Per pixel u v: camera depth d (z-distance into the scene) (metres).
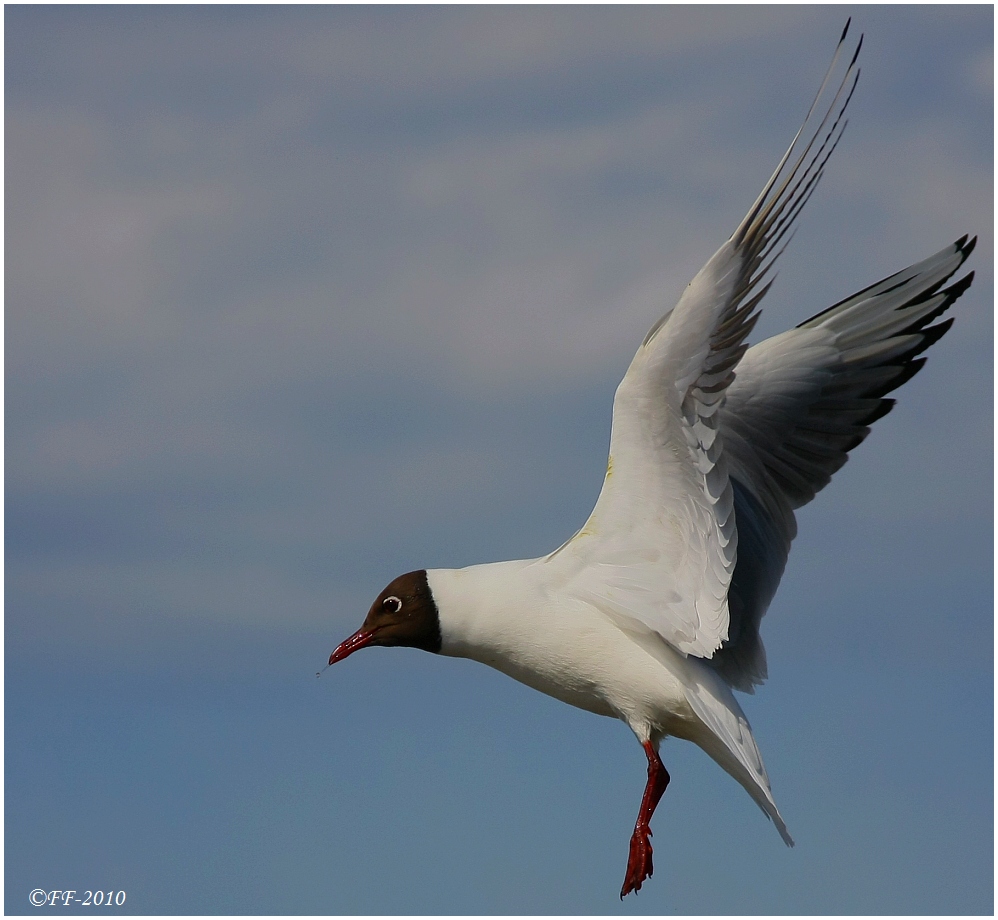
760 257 9.59
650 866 10.51
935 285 11.91
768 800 10.27
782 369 12.07
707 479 10.27
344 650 11.37
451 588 11.31
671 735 11.02
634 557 10.77
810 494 12.05
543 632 10.89
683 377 9.99
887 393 11.97
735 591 11.88
